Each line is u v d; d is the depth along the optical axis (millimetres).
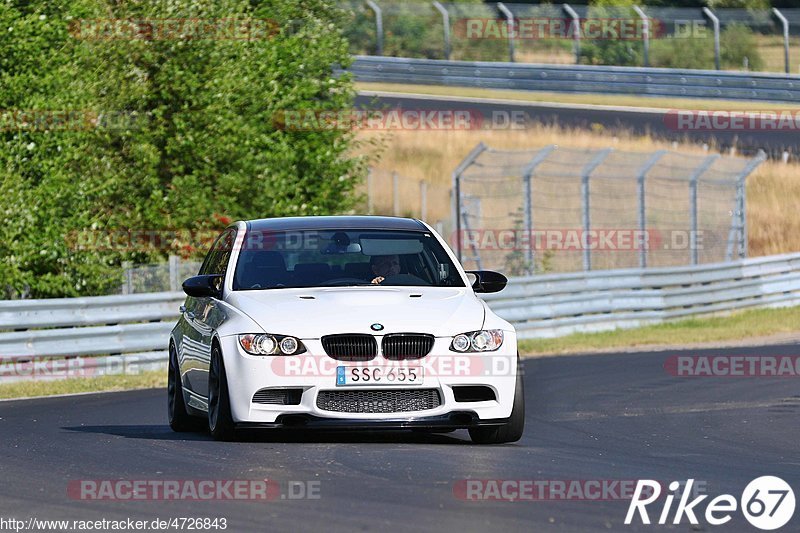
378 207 109812
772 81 136000
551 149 76562
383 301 27609
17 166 59406
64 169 60250
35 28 60500
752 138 128125
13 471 23828
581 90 139875
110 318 53906
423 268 29922
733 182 87000
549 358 57906
